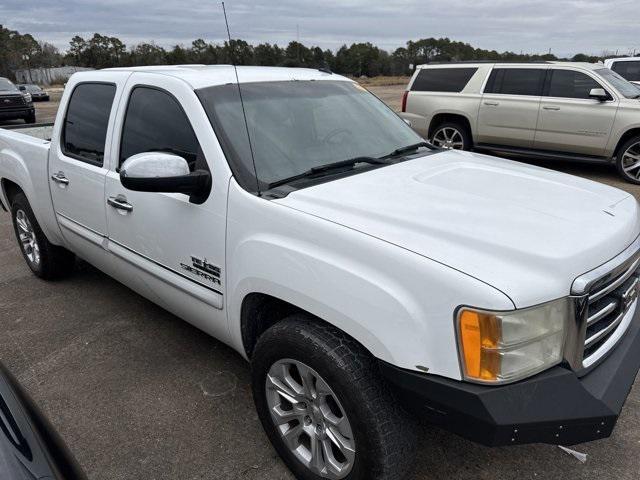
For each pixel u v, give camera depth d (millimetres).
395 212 2129
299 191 2385
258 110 2814
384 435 1958
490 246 1882
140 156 2393
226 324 2600
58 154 3686
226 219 2439
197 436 2689
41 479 1424
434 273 1784
